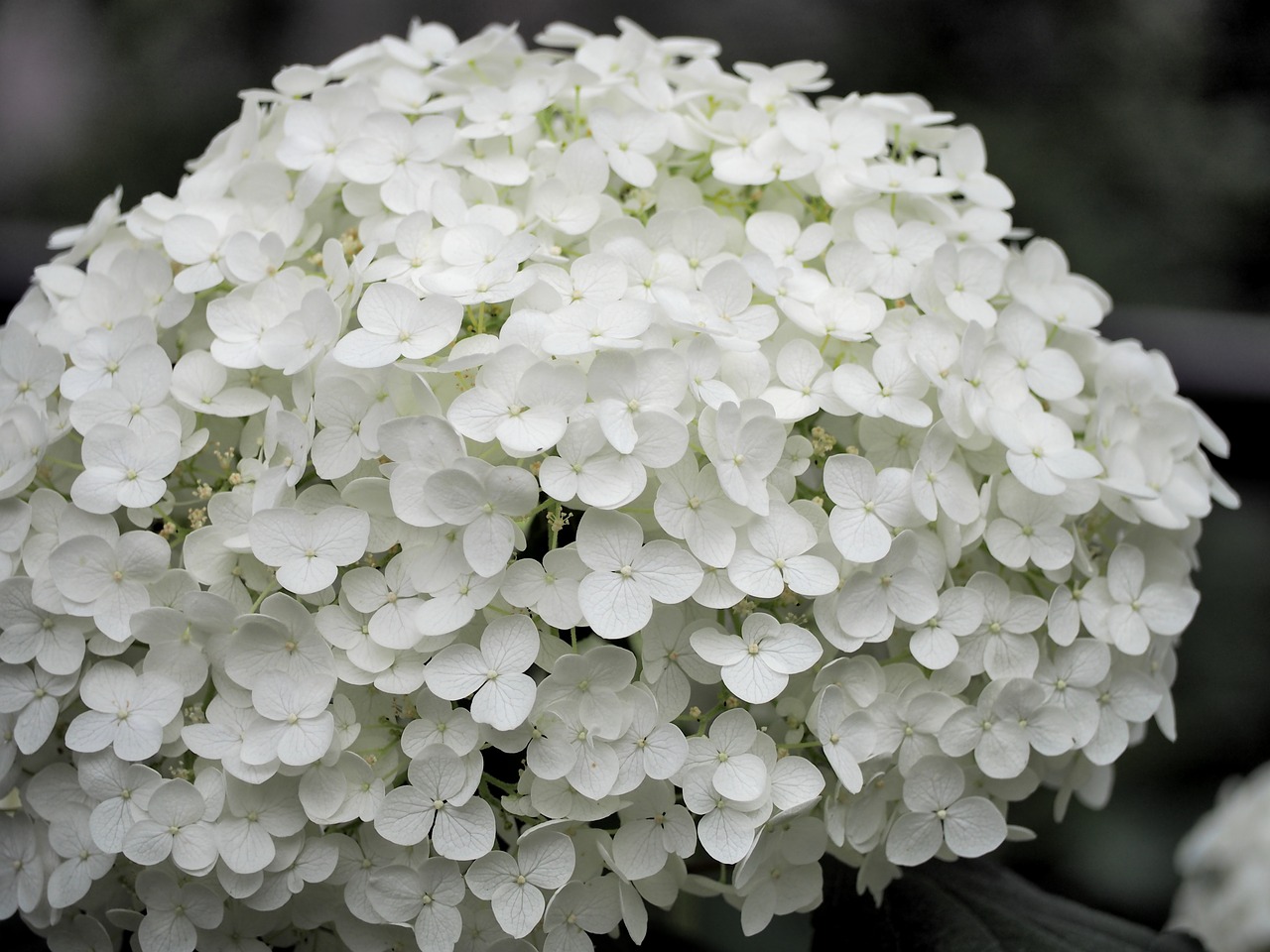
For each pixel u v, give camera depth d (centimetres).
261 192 49
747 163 50
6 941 51
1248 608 85
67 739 44
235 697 45
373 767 45
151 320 47
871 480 45
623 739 44
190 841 44
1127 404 49
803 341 46
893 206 50
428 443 44
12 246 70
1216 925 60
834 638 45
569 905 44
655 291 45
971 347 46
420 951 44
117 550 45
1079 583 47
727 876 49
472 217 47
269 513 44
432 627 43
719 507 44
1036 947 50
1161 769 83
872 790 46
